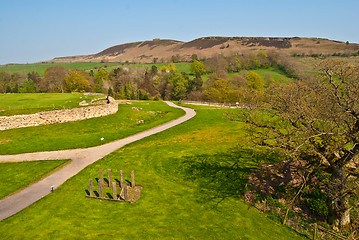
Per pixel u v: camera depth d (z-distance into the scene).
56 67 119.19
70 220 19.23
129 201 22.17
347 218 20.95
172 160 30.61
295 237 18.92
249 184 24.77
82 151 35.34
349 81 19.28
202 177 26.88
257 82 107.31
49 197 22.73
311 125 19.88
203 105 78.12
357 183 21.39
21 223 18.75
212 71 171.50
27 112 50.66
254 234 18.66
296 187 24.03
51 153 34.59
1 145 37.06
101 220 19.42
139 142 38.59
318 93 20.55
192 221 19.69
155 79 159.62
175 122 52.91
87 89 117.19
